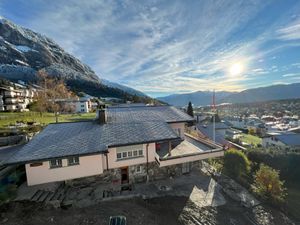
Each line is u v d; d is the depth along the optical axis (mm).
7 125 37188
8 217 12211
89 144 16859
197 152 20047
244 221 14805
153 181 19609
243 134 76938
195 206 15875
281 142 48312
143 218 13719
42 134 18609
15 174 17031
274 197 18047
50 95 60625
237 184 20453
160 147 22469
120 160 17859
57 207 13984
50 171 15523
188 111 60500
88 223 12578
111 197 15742
